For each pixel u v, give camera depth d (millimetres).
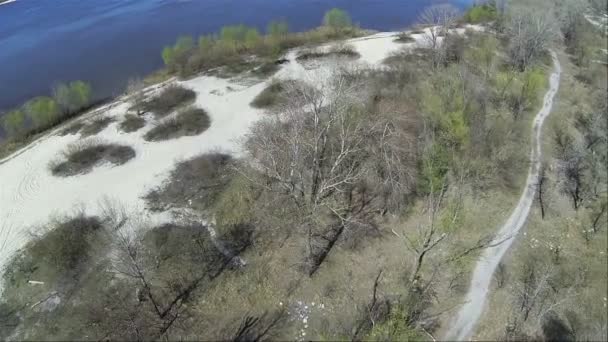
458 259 38125
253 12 97688
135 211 43562
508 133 52688
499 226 41969
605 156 48875
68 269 37656
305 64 71250
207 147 52500
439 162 42844
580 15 86188
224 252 38906
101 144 53281
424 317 34188
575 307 35594
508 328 33844
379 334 31344
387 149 42688
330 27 85000
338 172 40969
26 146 54344
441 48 67250
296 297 35438
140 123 57438
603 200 45250
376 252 38781
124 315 33938
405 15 98062
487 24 86312
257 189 45031
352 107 43219
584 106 62562
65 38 84062
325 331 33219
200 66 71438
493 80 63750
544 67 72812
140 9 99625
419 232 40125
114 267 35906
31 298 35781
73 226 41344
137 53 78812
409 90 56062
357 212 41969
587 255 40000
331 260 37938
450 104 48562
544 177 47875
